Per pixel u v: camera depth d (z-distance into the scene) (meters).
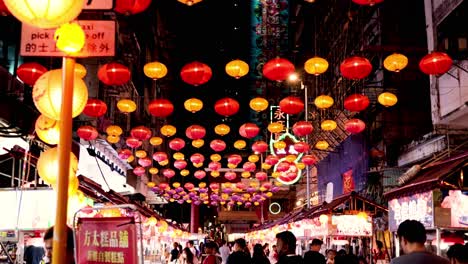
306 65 12.88
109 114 25.97
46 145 13.75
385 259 18.47
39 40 6.91
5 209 10.69
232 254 9.42
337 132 35.16
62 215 5.20
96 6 6.86
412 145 23.45
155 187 35.91
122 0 6.98
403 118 27.02
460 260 6.11
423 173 11.12
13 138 13.43
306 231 21.31
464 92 16.25
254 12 54.72
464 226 9.45
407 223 5.66
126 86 27.64
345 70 11.55
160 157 24.39
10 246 13.76
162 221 23.08
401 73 27.36
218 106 14.81
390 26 27.83
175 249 26.23
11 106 12.48
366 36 29.94
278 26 52.50
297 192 57.88
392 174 25.73
